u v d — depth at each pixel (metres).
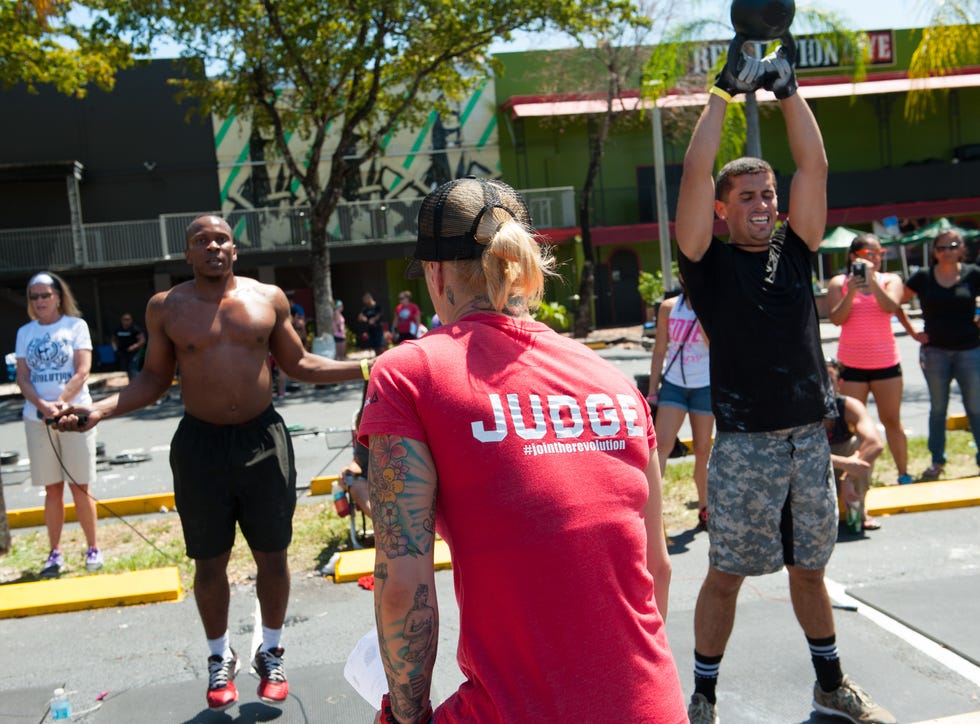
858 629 4.49
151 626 5.19
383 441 1.78
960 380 7.46
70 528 7.84
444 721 1.80
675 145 31.98
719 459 3.34
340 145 22.17
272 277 29.58
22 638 5.09
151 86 29.72
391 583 1.73
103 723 3.95
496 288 1.87
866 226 33.12
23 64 17.95
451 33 20.25
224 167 30.12
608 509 1.78
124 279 29.45
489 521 1.72
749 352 3.21
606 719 1.68
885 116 33.03
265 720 3.88
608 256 31.67
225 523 3.93
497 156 31.55
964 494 6.65
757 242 3.33
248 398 3.92
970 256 31.81
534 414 1.80
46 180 29.12
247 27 20.22
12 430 16.12
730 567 3.31
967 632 4.30
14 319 28.84
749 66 3.04
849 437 5.98
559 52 30.03
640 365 19.00
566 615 1.70
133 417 16.42
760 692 3.85
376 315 25.95
